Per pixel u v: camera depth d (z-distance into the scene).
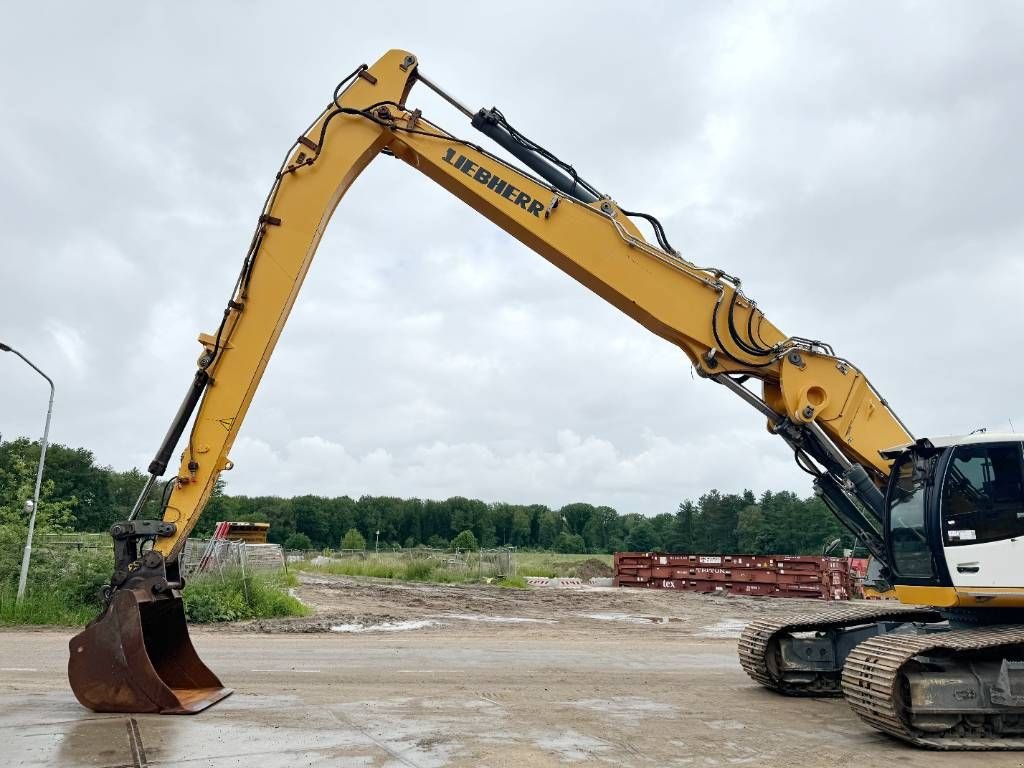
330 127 9.26
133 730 6.78
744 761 6.49
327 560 45.16
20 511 18.69
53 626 15.36
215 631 15.56
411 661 12.11
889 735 7.63
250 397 8.67
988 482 8.09
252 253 8.86
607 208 9.63
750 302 9.45
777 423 9.48
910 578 8.57
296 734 6.81
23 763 5.79
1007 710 7.36
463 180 9.48
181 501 8.35
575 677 10.94
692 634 17.78
